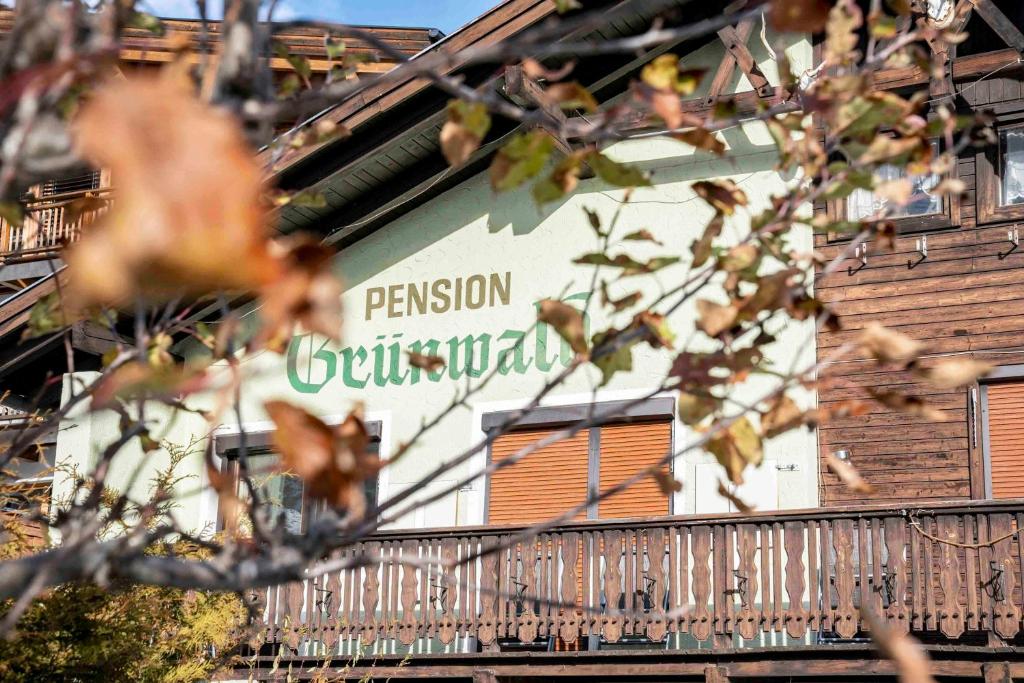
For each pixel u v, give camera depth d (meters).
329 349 14.47
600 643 12.49
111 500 8.56
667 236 13.09
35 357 13.55
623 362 2.73
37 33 1.92
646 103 2.25
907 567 10.35
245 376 1.33
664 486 2.72
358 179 14.06
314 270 1.06
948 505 10.13
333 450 1.35
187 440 14.14
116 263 0.81
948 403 11.58
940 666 9.83
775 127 2.82
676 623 10.89
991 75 11.80
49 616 7.66
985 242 11.87
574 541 11.58
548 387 2.73
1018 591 10.44
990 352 11.56
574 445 13.03
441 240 14.34
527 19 12.66
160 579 2.41
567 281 13.54
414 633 11.91
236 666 12.23
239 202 0.83
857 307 12.15
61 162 1.87
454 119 2.27
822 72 2.94
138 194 0.82
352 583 12.42
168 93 0.84
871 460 11.72
